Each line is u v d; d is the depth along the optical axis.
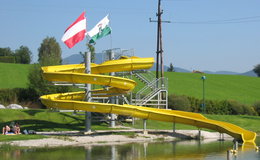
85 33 44.38
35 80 61.25
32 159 27.25
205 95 89.06
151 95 53.44
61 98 46.72
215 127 43.50
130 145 36.25
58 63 64.69
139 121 54.00
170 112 47.34
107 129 46.62
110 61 44.88
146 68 46.62
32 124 45.47
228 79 114.88
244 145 38.00
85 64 42.66
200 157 29.97
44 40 153.62
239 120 59.41
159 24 59.31
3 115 47.03
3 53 162.88
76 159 27.83
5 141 34.09
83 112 53.03
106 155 29.97
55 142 35.53
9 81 81.00
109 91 47.56
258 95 95.56
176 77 110.81
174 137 43.06
